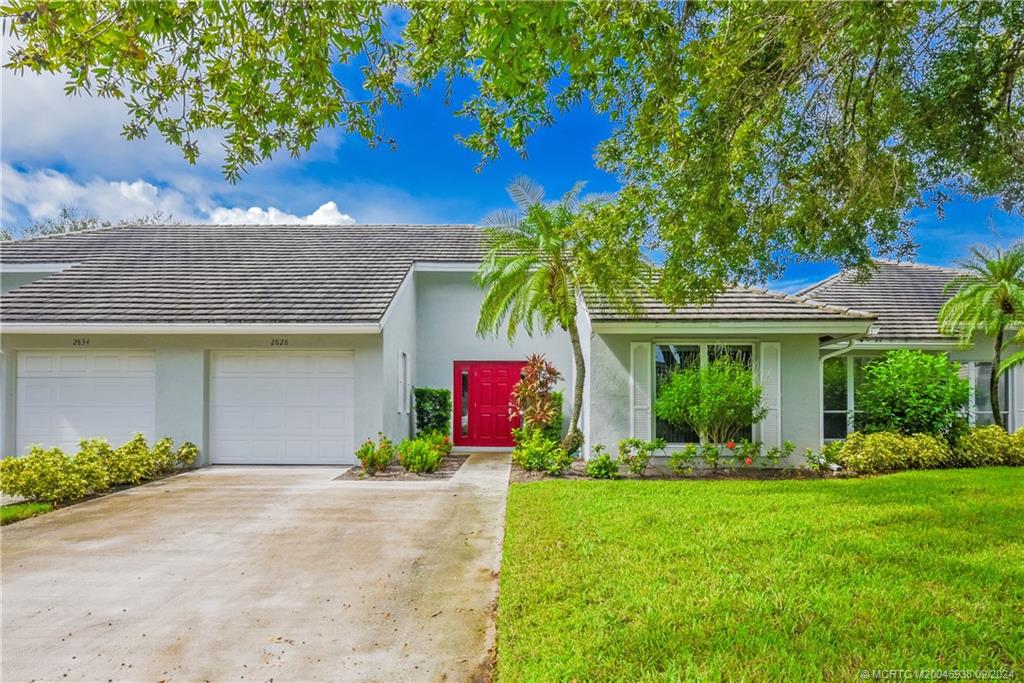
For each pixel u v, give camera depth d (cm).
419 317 1703
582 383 1264
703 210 669
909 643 397
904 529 666
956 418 1241
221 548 666
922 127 652
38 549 666
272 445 1295
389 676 387
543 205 1226
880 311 1612
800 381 1216
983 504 788
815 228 730
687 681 353
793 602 463
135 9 373
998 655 382
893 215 729
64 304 1294
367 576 573
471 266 1678
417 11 467
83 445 1045
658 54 483
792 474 1131
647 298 1239
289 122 491
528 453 1184
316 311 1282
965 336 1421
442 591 533
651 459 1216
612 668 371
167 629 460
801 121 711
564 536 660
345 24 455
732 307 1228
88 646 434
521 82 468
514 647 407
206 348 1277
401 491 984
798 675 360
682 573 535
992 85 642
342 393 1300
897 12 532
